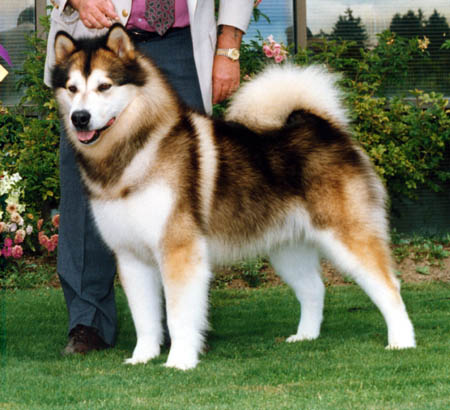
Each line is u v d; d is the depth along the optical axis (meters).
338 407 2.52
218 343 3.89
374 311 4.66
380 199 3.72
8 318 4.62
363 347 3.57
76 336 3.76
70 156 3.86
